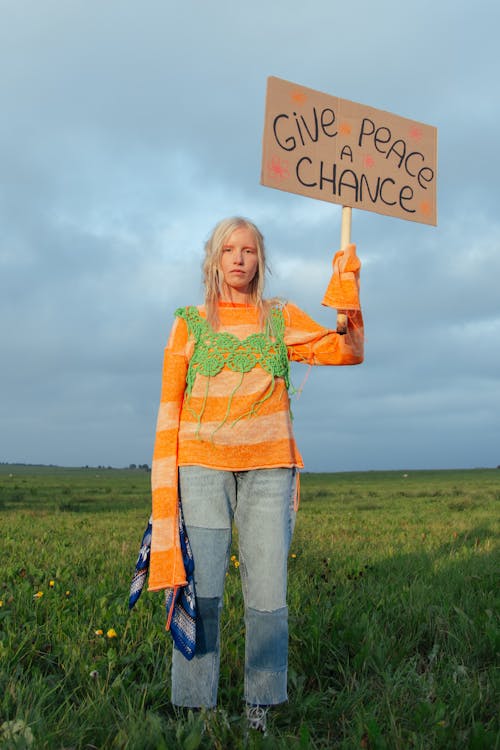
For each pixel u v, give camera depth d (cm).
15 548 852
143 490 3077
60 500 2284
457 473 5706
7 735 257
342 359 299
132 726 267
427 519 1375
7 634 388
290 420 298
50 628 407
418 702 292
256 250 297
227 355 285
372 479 4478
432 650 377
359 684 330
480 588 511
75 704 301
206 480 279
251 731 260
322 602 470
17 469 10300
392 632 402
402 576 594
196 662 278
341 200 329
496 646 368
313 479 4625
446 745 252
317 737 282
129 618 422
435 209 356
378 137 342
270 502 282
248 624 285
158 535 274
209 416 283
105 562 709
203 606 277
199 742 249
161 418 286
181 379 288
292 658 366
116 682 315
